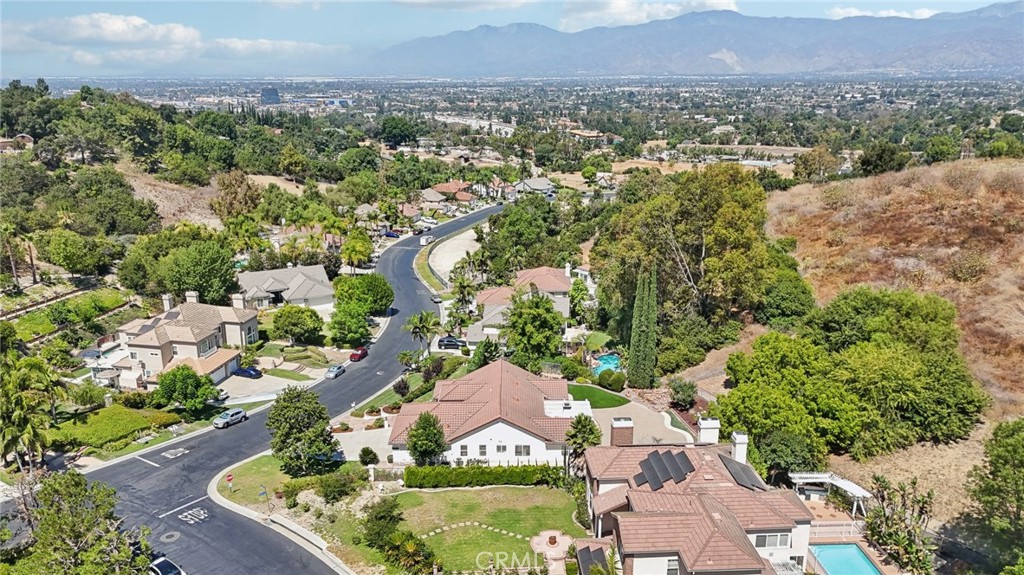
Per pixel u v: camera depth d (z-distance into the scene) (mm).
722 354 75438
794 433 50125
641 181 143250
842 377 54906
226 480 55594
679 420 63750
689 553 35781
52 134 158750
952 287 72812
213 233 117688
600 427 62469
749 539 37656
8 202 121438
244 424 66562
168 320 78812
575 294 92500
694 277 82062
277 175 194375
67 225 112250
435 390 63656
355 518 49625
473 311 99500
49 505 38969
